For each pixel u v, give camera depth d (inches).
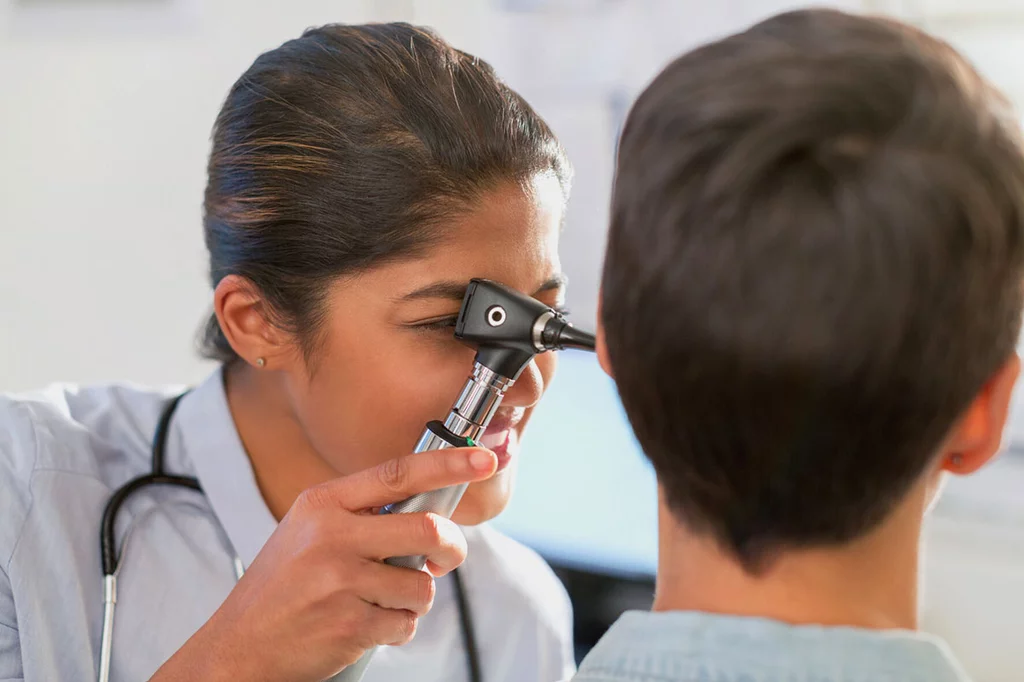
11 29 73.0
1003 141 15.8
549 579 41.1
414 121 30.1
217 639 28.1
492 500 33.0
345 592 27.7
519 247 30.5
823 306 15.5
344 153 30.4
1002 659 56.6
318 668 28.3
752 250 15.7
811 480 16.8
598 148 64.4
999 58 54.7
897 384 15.8
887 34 16.5
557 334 27.7
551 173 31.6
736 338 16.1
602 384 63.4
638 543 61.2
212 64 70.8
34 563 33.0
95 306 75.6
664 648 18.3
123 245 74.5
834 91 15.7
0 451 34.6
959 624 57.6
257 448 36.0
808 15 17.1
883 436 16.2
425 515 27.8
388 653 36.4
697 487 17.8
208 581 34.8
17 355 76.5
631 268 17.3
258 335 33.1
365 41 32.2
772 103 15.9
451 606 38.0
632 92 62.8
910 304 15.3
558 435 64.1
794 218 15.5
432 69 31.4
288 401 34.8
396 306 30.4
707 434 17.1
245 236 32.1
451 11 66.6
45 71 73.1
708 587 18.6
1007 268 15.8
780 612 18.0
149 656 33.7
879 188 15.2
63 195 74.5
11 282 75.8
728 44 17.0
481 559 39.2
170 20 71.2
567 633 40.8
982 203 15.3
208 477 35.7
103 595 33.9
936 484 18.5
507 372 28.3
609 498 62.4
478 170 29.9
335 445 33.0
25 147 74.3
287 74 32.0
